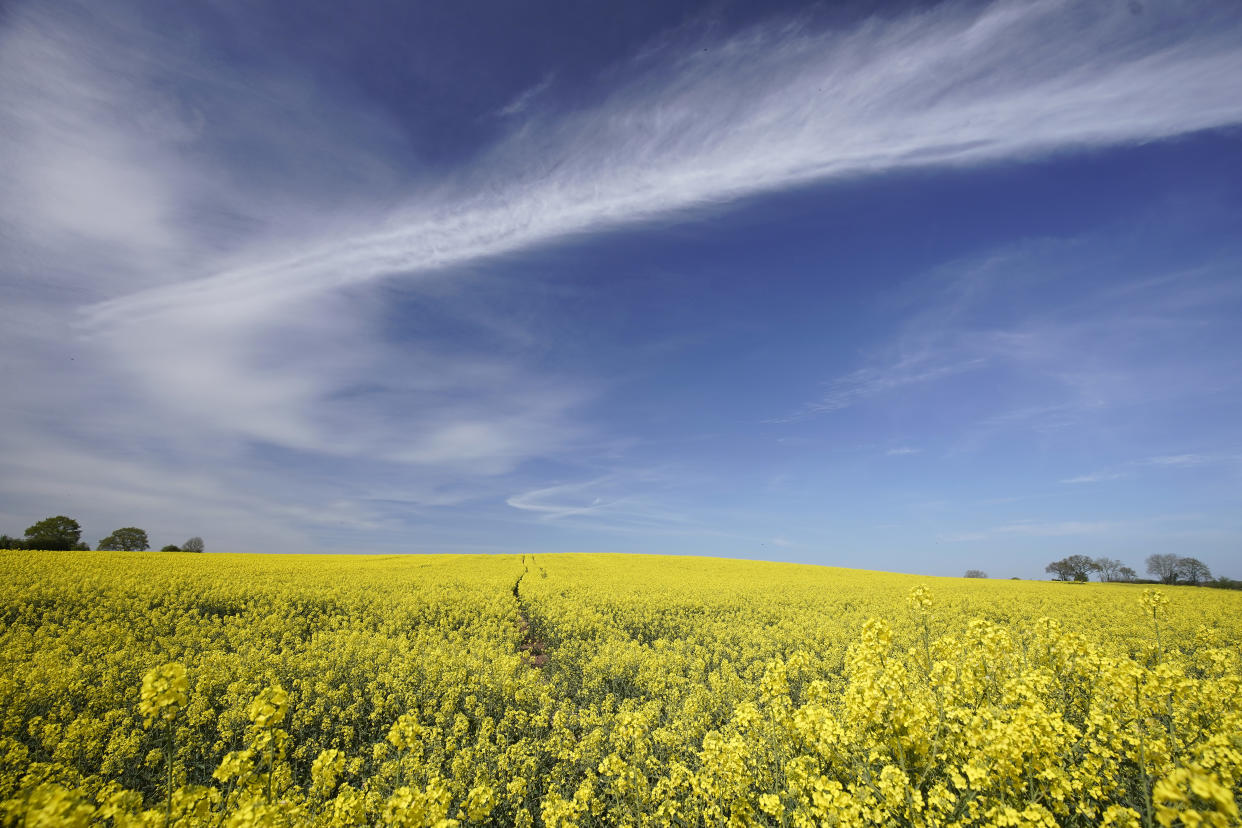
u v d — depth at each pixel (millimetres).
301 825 5188
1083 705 7008
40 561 26500
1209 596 32156
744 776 6027
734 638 18766
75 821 3619
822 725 5531
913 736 5148
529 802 7727
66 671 11086
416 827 4574
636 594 28062
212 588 22625
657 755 8422
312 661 12906
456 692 11469
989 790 5062
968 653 6543
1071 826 5055
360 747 9500
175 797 4445
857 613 23469
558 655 15641
